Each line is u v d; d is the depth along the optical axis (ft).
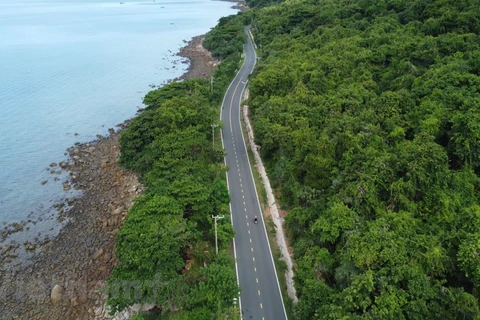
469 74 275.80
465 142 222.69
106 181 368.07
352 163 238.27
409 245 179.63
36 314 236.63
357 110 299.38
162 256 202.90
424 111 258.98
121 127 483.92
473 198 206.28
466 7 402.72
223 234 236.02
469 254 167.22
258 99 398.21
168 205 235.20
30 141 445.78
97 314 234.58
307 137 283.38
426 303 160.97
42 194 353.31
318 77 368.27
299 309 187.21
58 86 618.85
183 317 191.01
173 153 299.17
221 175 311.27
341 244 198.80
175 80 638.53
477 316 148.36
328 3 632.79
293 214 241.35
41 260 277.23
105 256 275.80
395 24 449.48
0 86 608.19
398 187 204.33
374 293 168.25
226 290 196.65
